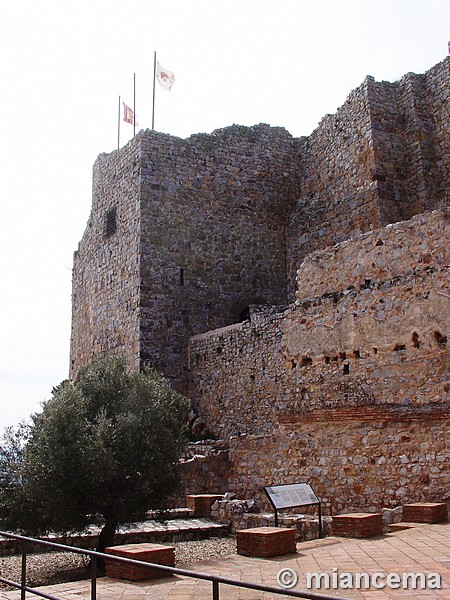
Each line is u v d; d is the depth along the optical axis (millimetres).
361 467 16547
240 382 25312
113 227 33000
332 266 20453
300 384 20031
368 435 16578
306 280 21312
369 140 29156
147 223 30422
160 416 17094
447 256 17078
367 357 17969
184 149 32250
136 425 16312
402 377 16828
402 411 15953
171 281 30344
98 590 9625
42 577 14305
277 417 19062
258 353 24469
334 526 13109
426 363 16312
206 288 31219
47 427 15328
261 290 32812
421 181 28312
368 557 10336
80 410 15805
